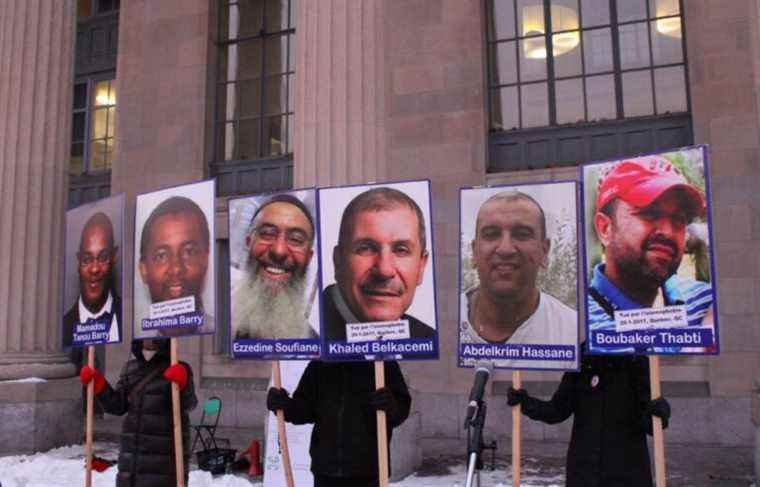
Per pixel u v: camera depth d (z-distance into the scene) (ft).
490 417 39.27
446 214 41.91
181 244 18.61
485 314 15.39
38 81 37.73
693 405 36.11
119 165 51.34
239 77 51.31
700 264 13.34
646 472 13.41
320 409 14.38
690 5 39.19
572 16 42.98
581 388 14.19
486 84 43.62
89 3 56.59
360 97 28.40
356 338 15.19
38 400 34.40
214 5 52.01
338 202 16.11
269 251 17.25
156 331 18.57
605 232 14.37
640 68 41.09
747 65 37.32
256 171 49.21
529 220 15.38
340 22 28.91
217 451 29.76
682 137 39.34
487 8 44.75
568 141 41.70
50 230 37.19
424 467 30.66
